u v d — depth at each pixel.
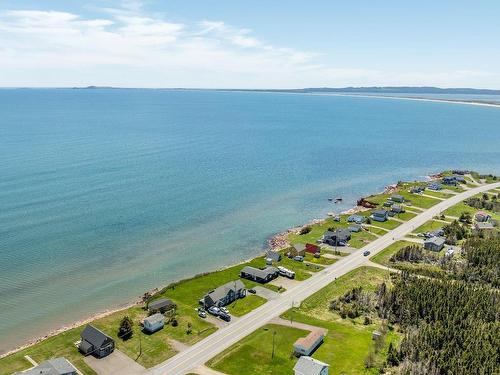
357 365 72.31
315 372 66.06
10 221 132.38
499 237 126.75
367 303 93.50
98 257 115.69
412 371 69.06
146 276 107.75
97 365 71.69
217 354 75.25
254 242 132.62
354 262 115.25
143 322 83.69
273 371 70.81
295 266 113.06
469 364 70.75
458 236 131.75
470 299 89.62
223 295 92.25
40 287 99.25
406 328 84.19
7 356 73.75
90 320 87.38
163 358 74.00
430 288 94.06
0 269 105.25
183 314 88.56
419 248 120.19
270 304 93.44
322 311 91.31
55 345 77.25
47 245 119.31
